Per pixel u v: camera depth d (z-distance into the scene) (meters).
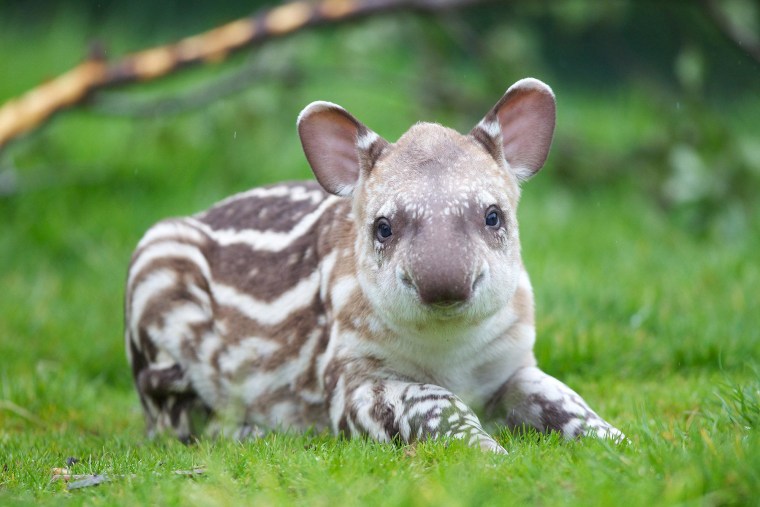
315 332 9.33
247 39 15.02
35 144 16.66
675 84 22.91
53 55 21.31
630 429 8.37
